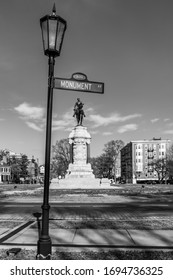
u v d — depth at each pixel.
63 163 91.94
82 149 52.88
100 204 23.02
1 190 45.22
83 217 15.52
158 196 31.11
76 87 7.96
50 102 7.71
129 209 19.41
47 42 7.65
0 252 8.42
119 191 39.88
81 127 53.66
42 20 7.75
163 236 10.54
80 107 55.81
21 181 126.62
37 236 10.60
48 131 7.64
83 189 45.31
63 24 7.79
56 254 8.08
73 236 10.52
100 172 123.81
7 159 136.75
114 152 107.06
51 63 7.78
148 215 16.47
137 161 139.75
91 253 8.20
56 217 15.53
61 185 50.72
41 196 31.12
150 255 8.02
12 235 10.77
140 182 136.88
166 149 138.75
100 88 8.20
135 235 10.70
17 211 18.61
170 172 111.81
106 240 9.91
